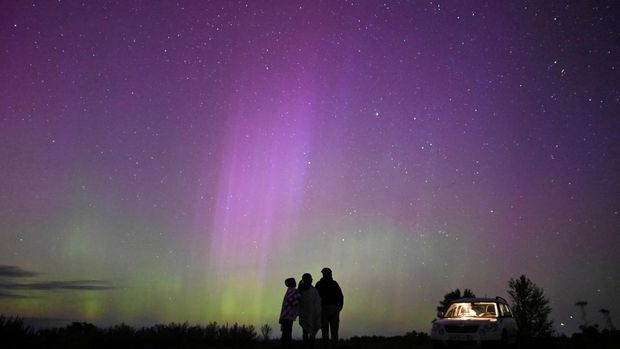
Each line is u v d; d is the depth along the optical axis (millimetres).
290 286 13430
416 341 26844
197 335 18594
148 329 18516
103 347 15438
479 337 15914
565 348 22156
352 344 21109
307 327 13578
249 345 18531
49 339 15398
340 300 14094
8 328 14039
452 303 18172
